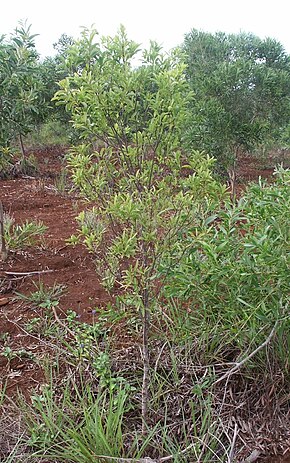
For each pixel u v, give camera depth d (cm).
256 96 720
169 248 255
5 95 451
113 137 258
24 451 271
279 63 878
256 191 289
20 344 369
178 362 319
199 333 328
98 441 255
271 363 300
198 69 865
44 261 504
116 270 285
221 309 302
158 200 250
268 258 247
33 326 385
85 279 464
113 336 356
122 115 253
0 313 409
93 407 276
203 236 269
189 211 255
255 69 721
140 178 253
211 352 319
